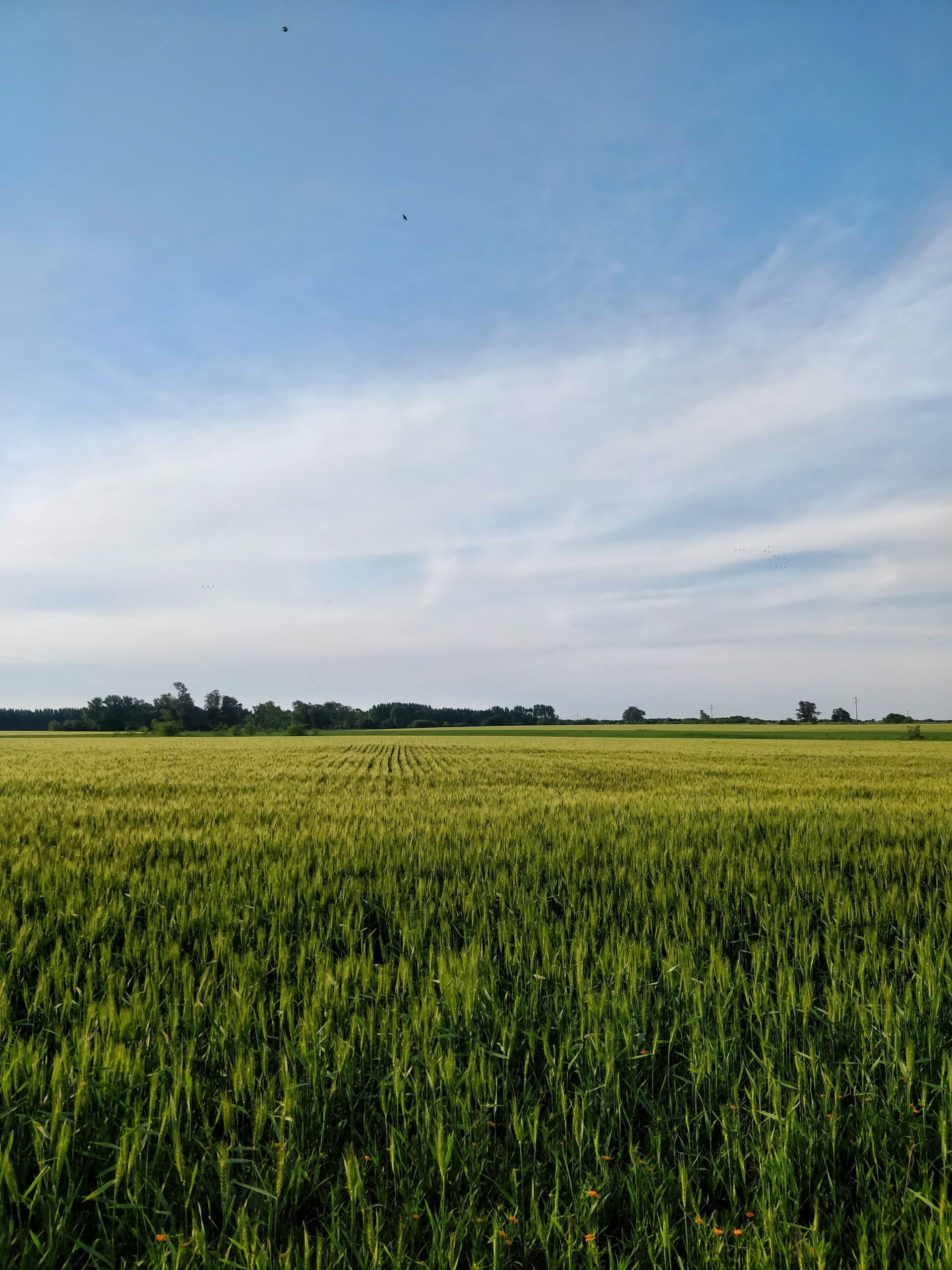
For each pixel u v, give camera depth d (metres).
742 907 6.00
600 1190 2.52
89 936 4.90
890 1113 2.88
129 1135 2.63
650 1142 2.76
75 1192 2.48
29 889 5.93
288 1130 2.76
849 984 4.05
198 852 7.64
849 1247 2.35
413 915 5.38
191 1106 2.95
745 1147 2.75
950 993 3.97
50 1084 2.97
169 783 16.25
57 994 4.02
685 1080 3.20
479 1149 2.67
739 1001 3.93
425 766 24.14
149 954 4.54
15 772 19.95
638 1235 2.30
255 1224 2.33
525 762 27.20
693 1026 3.55
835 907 5.67
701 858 7.37
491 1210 2.42
